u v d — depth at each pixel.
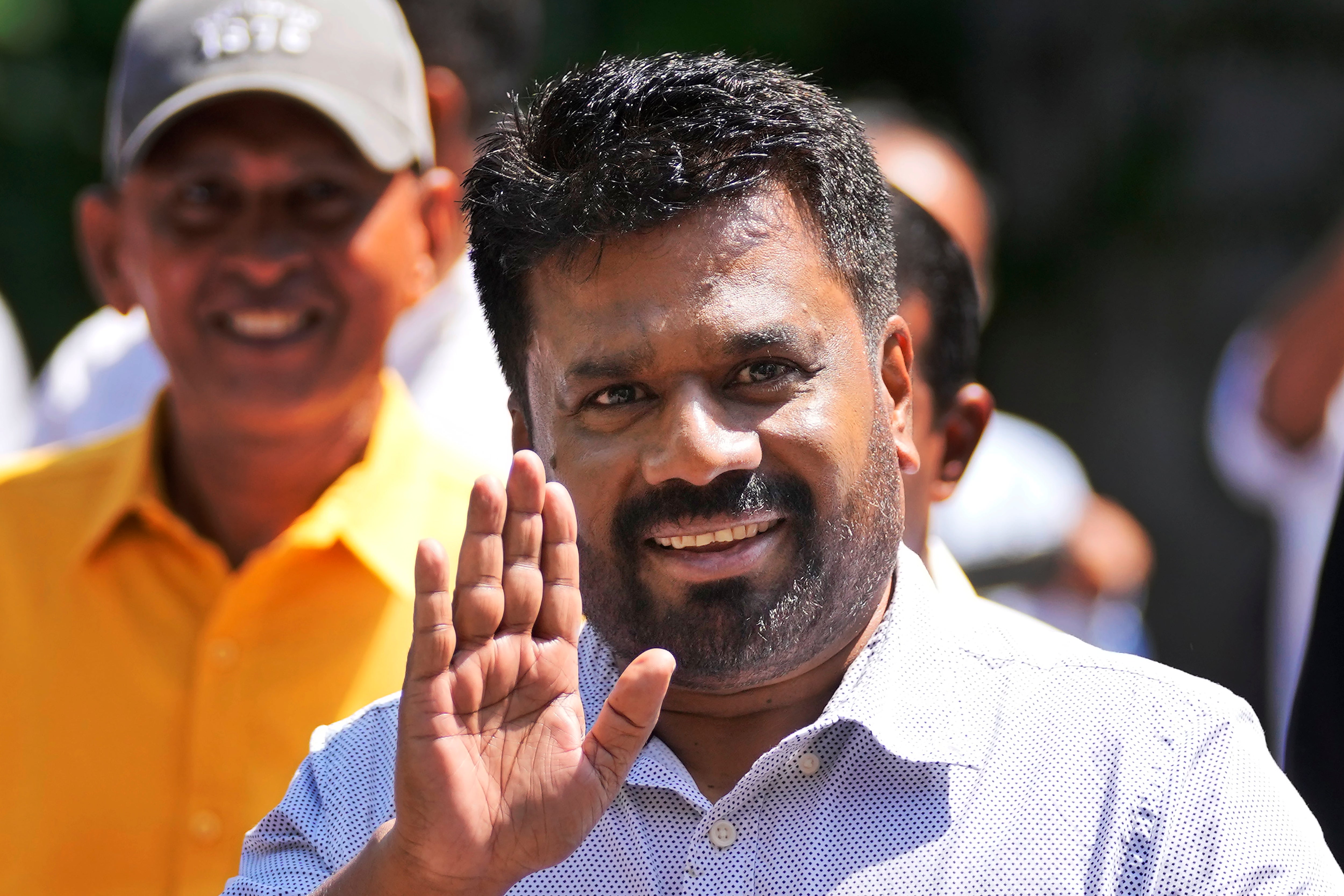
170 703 10.14
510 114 7.85
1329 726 9.01
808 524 6.85
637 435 6.86
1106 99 28.42
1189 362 28.58
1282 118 28.03
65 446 14.59
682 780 7.07
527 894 7.04
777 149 6.98
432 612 6.33
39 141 25.94
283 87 10.46
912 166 13.15
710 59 7.60
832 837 6.95
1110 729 7.07
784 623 6.88
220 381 10.44
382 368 10.93
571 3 26.31
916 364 9.84
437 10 14.35
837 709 7.05
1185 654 28.12
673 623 6.91
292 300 10.43
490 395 13.16
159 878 9.84
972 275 10.55
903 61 28.53
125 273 11.16
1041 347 29.41
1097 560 17.80
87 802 10.00
